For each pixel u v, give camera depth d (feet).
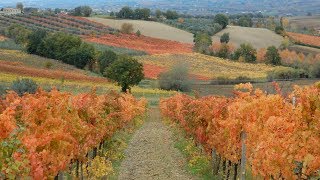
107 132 77.46
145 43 438.81
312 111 39.27
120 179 74.64
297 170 41.42
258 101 51.98
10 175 33.88
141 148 110.73
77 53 315.37
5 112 38.83
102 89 230.48
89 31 466.70
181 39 481.46
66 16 536.01
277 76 282.36
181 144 113.39
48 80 232.32
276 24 631.97
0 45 360.89
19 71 246.47
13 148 36.27
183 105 109.09
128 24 479.82
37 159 39.50
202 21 622.54
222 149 68.23
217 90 250.98
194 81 285.02
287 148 40.34
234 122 57.52
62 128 48.88
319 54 378.94
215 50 421.59
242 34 504.02
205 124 77.61
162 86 270.05
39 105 49.19
